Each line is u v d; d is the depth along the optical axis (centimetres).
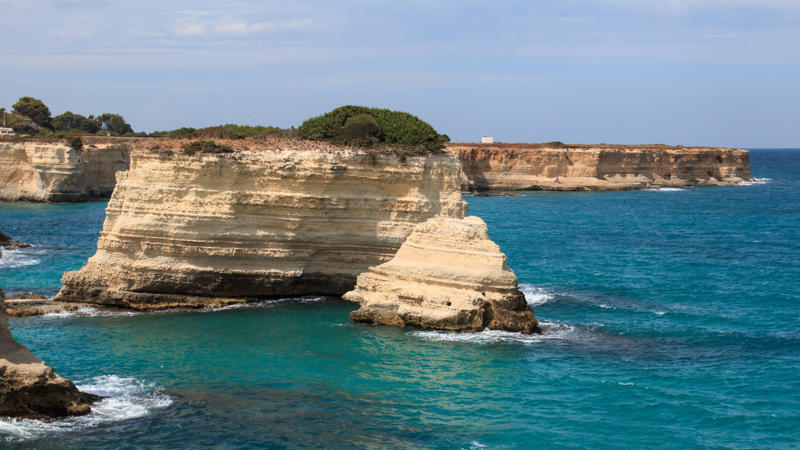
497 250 3934
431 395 2992
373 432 2652
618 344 3706
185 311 4119
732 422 2784
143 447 2492
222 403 2862
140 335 3662
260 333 3741
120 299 4128
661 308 4481
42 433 2553
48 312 4000
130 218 4166
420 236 4147
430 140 4928
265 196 4272
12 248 6250
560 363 3391
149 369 3198
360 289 4228
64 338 3581
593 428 2722
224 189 4206
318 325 3894
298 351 3475
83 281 4175
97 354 3366
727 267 6031
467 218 4109
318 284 4506
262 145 4525
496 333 3803
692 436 2666
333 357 3403
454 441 2598
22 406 2655
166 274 4159
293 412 2798
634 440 2631
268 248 4331
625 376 3241
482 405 2905
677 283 5294
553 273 5678
